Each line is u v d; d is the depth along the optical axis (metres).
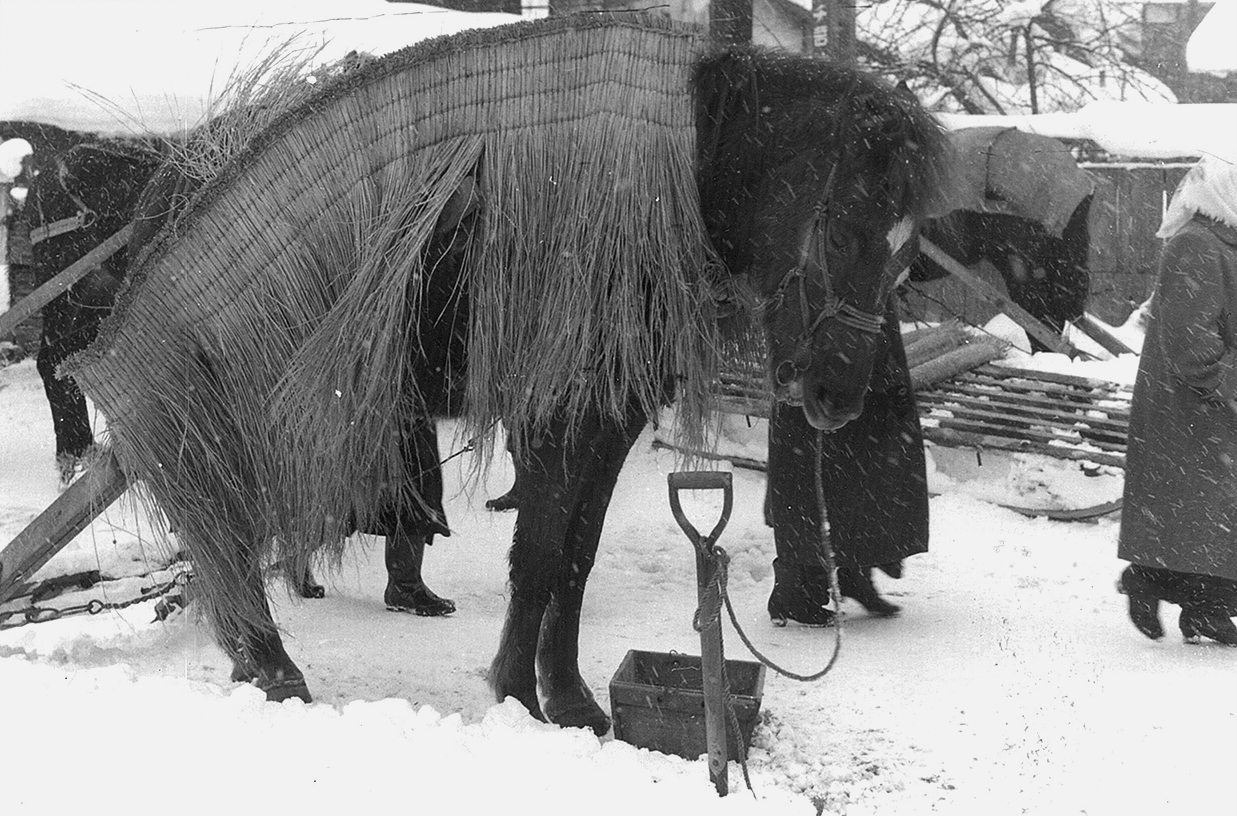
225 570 3.96
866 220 3.52
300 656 4.95
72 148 7.29
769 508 5.73
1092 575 6.34
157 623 5.12
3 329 6.83
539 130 3.70
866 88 3.60
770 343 3.74
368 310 3.68
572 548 4.01
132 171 7.30
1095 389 8.18
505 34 3.73
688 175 3.70
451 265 3.76
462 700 4.44
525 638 4.01
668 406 3.95
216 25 8.51
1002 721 4.27
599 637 5.24
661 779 3.62
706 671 3.51
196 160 4.28
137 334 3.85
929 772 3.85
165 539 4.02
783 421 5.26
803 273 3.60
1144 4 17.94
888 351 5.21
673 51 3.76
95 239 7.37
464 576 6.29
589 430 3.84
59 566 5.43
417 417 4.00
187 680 4.09
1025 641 5.23
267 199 3.81
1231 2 13.00
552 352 3.64
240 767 3.43
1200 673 4.79
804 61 3.75
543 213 3.67
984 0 14.97
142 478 3.87
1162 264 5.09
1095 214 11.45
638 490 7.69
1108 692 4.56
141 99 7.26
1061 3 15.98
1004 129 9.26
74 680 3.95
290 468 3.84
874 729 4.20
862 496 5.27
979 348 8.56
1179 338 4.90
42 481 7.71
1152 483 5.06
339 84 3.79
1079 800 3.65
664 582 6.23
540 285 3.68
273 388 3.81
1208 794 3.68
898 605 5.67
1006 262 9.47
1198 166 5.13
